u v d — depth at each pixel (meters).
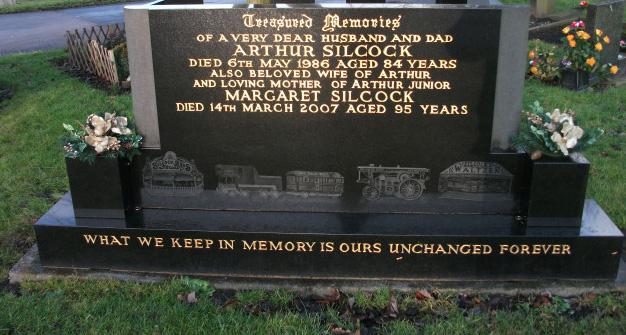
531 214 2.13
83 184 2.21
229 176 2.27
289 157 2.23
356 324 1.93
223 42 2.12
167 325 1.90
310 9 2.07
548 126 2.13
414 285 2.10
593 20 4.02
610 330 1.88
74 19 7.74
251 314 1.96
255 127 2.21
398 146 2.20
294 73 2.14
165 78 2.18
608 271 2.09
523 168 2.18
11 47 6.18
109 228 2.15
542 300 2.02
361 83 2.14
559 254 2.08
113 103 4.01
